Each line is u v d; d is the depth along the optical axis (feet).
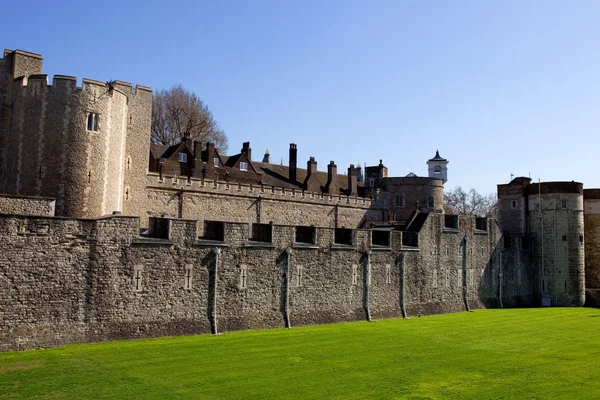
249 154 186.29
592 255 162.09
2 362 60.13
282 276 91.76
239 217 144.05
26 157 94.79
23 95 96.02
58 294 68.39
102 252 72.28
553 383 61.87
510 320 114.01
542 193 156.35
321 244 98.32
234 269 85.46
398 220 190.80
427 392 56.85
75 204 94.27
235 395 53.26
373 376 62.34
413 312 115.44
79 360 62.23
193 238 80.94
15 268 65.41
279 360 67.62
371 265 107.14
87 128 96.17
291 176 191.93
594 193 162.71
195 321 80.53
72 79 95.25
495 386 59.98
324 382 58.90
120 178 104.06
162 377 57.67
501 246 143.54
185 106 202.69
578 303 151.02
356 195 201.26
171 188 129.08
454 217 129.80
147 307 75.92
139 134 123.13
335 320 99.50
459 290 128.98
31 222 66.80
